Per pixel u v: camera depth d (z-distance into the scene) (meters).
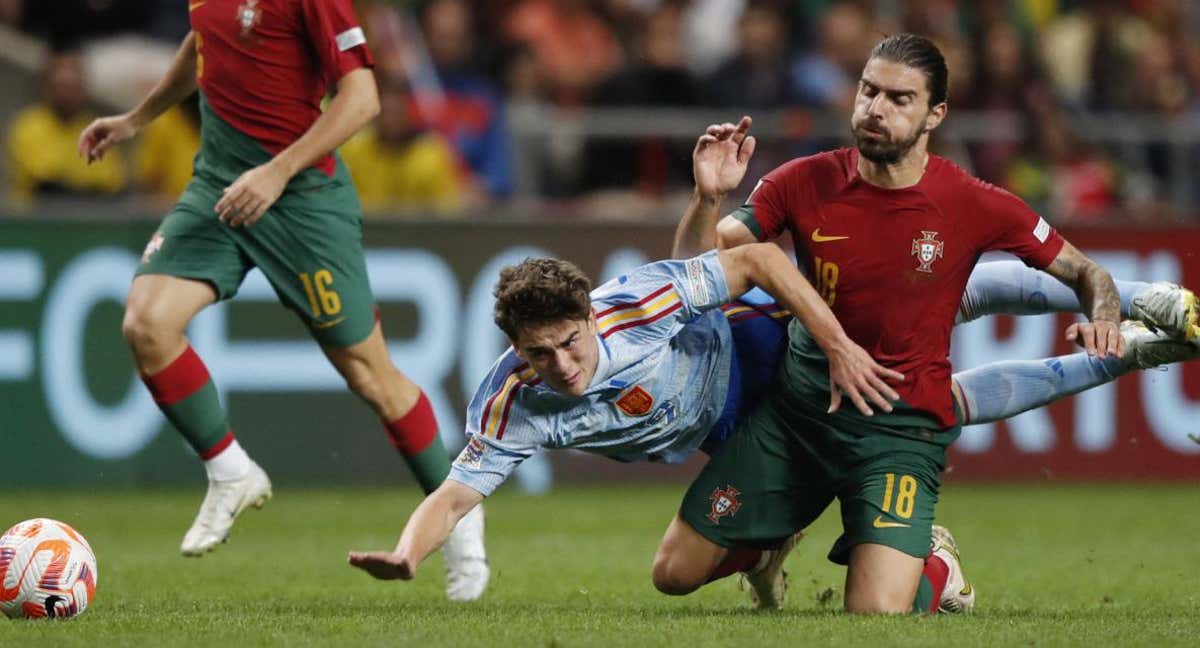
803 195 19.58
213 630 17.42
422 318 40.44
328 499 38.34
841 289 19.42
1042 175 49.16
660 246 41.66
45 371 38.94
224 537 22.50
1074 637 17.06
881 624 17.66
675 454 20.48
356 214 22.62
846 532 20.08
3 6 49.62
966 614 19.69
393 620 18.50
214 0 22.11
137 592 22.92
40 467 38.94
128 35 50.47
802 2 53.84
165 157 45.59
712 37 55.41
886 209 19.23
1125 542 31.70
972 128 49.12
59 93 43.81
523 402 18.73
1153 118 52.22
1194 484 42.88
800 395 19.97
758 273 19.06
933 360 19.61
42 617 18.39
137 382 39.25
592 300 19.12
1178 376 42.97
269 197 21.38
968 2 54.81
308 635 17.02
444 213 40.53
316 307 22.45
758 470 20.42
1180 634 17.56
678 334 19.62
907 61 18.59
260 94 22.02
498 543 30.94
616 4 53.59
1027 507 38.06
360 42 21.86
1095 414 42.81
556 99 48.88
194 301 22.02
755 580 21.28
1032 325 41.53
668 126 47.84
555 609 20.56
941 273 19.34
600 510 37.09
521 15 52.12
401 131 44.19
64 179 43.81
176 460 39.47
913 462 19.66
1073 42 57.00
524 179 47.25
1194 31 60.84
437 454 23.41
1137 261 42.84
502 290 17.81
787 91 49.03
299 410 39.97
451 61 48.28
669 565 20.84
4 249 38.78
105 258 39.12
